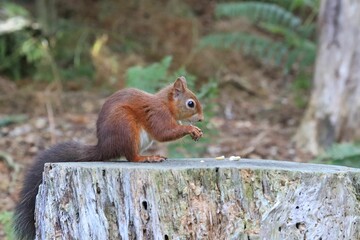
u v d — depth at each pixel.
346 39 12.88
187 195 5.72
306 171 5.86
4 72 16.86
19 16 17.30
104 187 5.82
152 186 5.71
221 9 16.80
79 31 18.28
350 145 10.47
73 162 6.35
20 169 11.43
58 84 16.28
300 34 16.77
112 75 17.00
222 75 17.84
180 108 6.56
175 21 19.31
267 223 5.74
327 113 12.95
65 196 5.95
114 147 6.32
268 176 5.79
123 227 5.79
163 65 11.06
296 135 13.33
